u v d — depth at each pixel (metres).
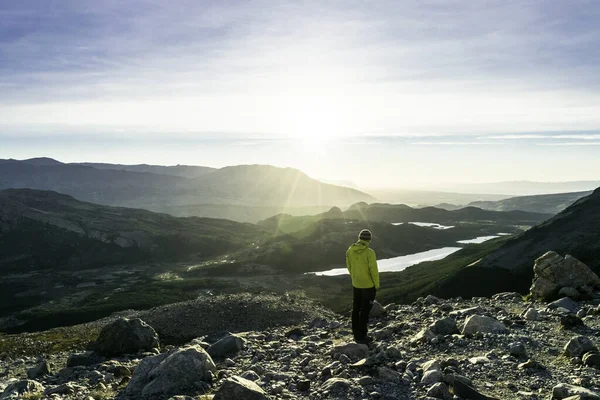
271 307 39.16
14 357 28.34
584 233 70.44
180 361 9.38
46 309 115.69
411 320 15.52
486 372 8.84
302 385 8.62
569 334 11.32
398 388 8.28
